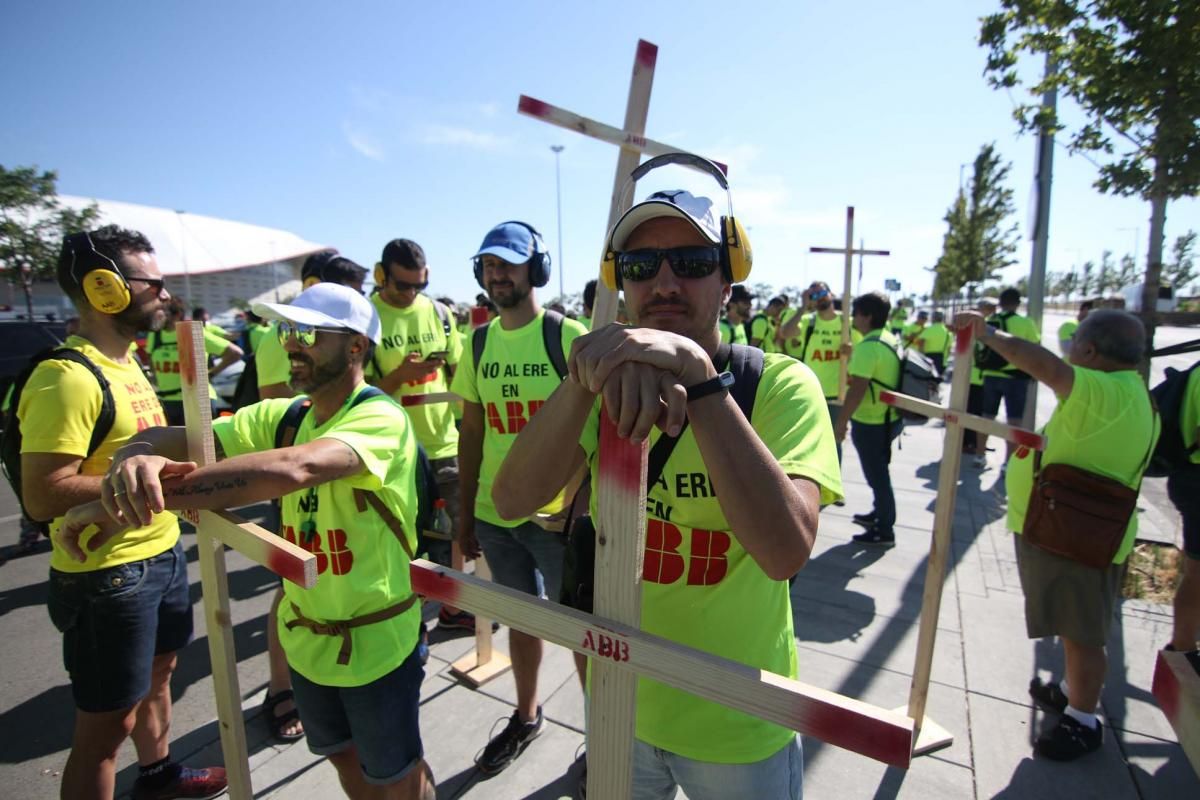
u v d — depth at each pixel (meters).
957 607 3.57
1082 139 3.96
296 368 1.67
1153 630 3.28
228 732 1.33
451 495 3.52
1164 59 3.34
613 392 0.78
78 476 1.75
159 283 2.00
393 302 3.52
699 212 1.12
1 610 3.86
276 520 2.54
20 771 2.50
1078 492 2.28
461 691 2.90
